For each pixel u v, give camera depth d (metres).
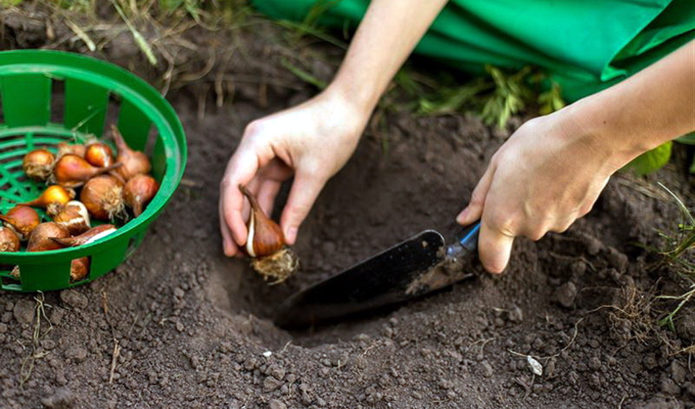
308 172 0.73
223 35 0.89
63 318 0.69
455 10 0.83
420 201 0.81
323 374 0.68
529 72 0.86
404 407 0.67
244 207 0.75
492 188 0.64
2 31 0.82
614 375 0.69
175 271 0.74
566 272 0.75
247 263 0.78
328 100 0.74
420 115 0.86
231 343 0.71
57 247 0.68
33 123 0.78
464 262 0.70
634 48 0.78
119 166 0.74
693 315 0.70
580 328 0.71
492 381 0.69
